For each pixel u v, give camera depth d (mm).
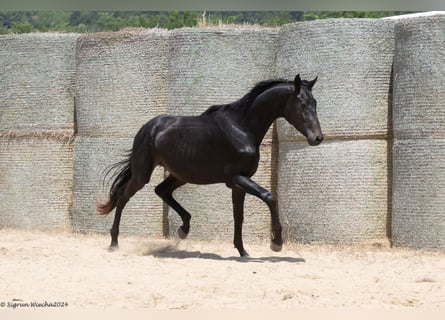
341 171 13008
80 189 15180
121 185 12664
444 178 12164
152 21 26859
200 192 13781
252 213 13766
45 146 15648
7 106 15852
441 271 10180
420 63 12422
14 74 15812
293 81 11219
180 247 13070
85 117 15125
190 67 14031
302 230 13305
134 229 14625
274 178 14141
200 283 8867
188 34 14078
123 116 14812
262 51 14039
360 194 12969
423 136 12375
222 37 13961
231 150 11227
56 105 15680
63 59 15688
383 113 13164
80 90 15234
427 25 12375
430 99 12305
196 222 13836
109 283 8867
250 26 14695
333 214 13008
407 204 12523
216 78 13945
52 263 10625
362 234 12969
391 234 12992
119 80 14812
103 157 14883
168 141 11805
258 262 10961
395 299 7938
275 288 8562
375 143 13125
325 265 10695
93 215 15023
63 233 15344
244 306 7457
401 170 12656
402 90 12703
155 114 14688
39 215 15664
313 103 10883
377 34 13125
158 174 14562
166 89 14641
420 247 12367
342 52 13062
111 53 14875
